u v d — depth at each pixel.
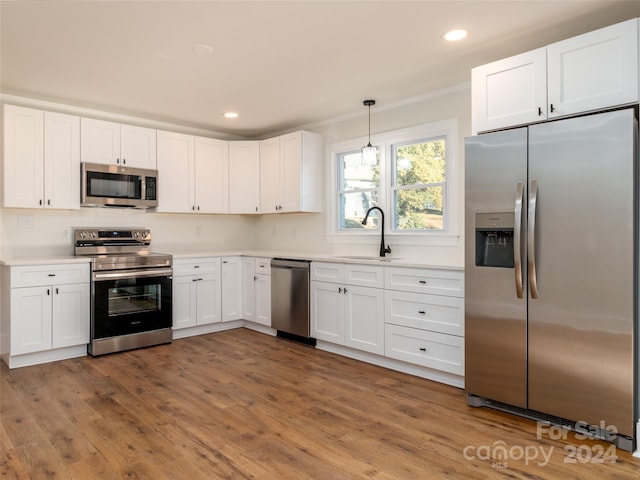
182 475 1.93
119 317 3.85
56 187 3.80
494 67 2.65
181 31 2.58
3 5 2.26
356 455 2.11
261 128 4.99
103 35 2.62
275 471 1.96
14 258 3.80
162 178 4.46
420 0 2.25
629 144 2.09
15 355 3.38
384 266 3.40
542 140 2.35
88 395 2.85
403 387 3.03
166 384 3.06
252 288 4.67
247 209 4.98
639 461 2.05
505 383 2.53
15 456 2.09
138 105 4.07
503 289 2.53
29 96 3.78
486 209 2.58
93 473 1.94
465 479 1.90
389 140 4.07
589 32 2.36
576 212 2.24
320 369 3.41
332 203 4.61
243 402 2.75
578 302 2.25
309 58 2.98
